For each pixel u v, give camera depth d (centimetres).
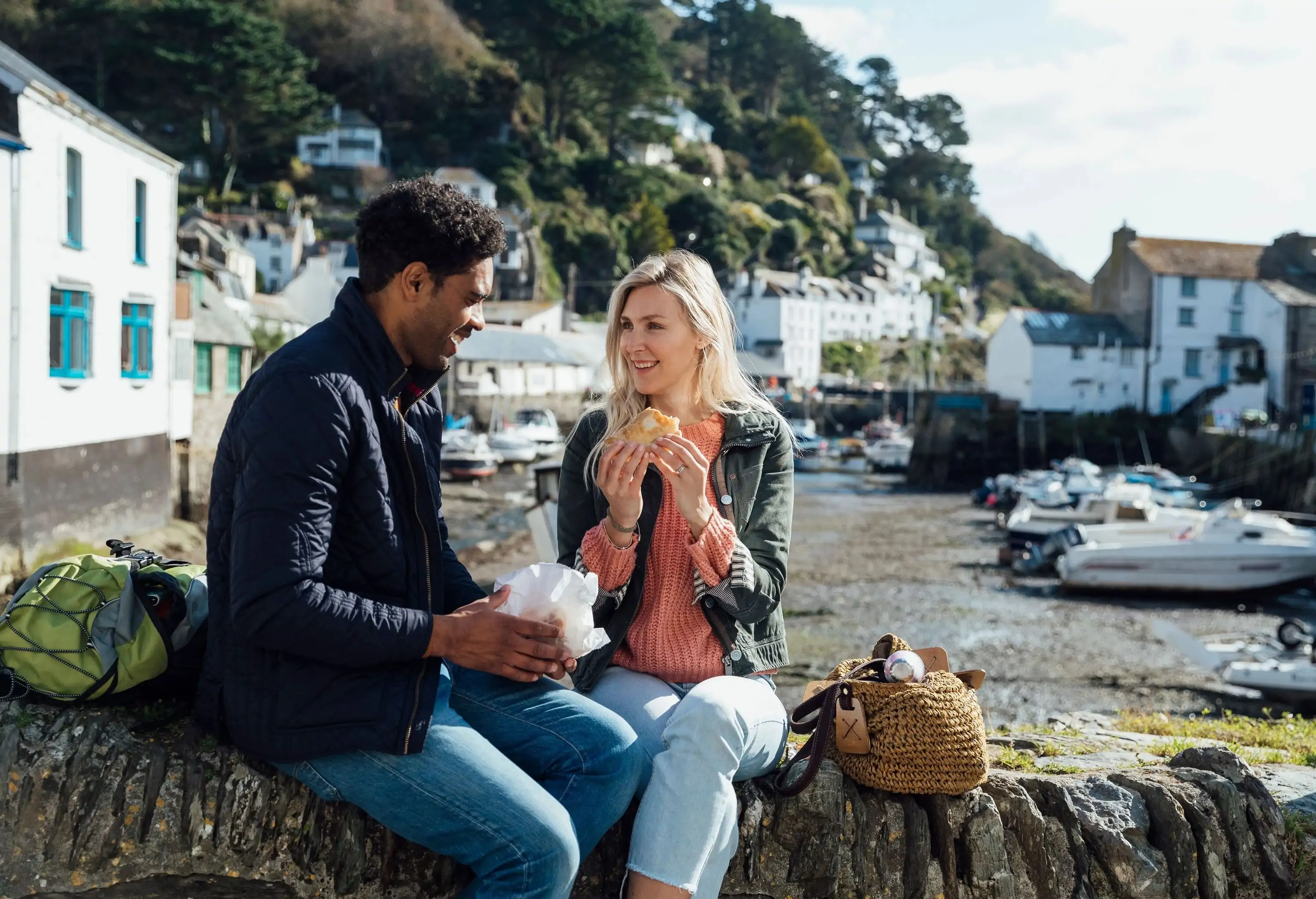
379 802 241
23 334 1555
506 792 236
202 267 3606
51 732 263
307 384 229
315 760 241
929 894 289
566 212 10262
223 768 262
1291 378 5878
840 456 6675
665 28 16062
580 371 7231
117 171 1900
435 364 257
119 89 8869
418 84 10931
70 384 1711
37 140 1591
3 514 1521
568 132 11662
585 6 11012
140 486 2044
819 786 288
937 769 285
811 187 14388
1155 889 300
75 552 1712
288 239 7931
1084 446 5609
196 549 2119
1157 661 1544
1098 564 2119
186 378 2378
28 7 8631
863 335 11900
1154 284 6075
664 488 293
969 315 14725
